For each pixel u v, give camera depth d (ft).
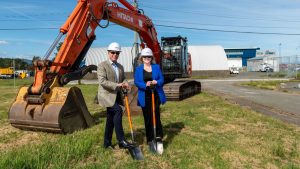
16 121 27.96
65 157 19.15
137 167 18.54
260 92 72.54
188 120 32.65
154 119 21.38
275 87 92.38
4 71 214.28
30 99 27.63
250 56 368.89
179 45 63.87
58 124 26.25
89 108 42.39
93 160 19.69
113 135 24.50
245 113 37.68
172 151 21.48
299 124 32.58
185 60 65.41
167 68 63.77
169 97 52.42
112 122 21.43
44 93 27.32
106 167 18.16
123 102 21.76
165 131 27.40
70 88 27.76
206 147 22.54
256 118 34.47
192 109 40.83
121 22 44.45
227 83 114.73
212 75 200.85
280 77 163.22
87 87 88.33
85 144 21.38
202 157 20.53
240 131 28.30
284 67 203.41
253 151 22.26
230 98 56.75
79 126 28.30
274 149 22.30
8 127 29.89
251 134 27.17
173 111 39.22
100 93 20.99
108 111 21.27
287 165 19.92
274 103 49.85
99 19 36.22
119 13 43.24
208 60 202.49
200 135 26.37
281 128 29.99
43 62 28.14
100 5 36.50
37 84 28.17
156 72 21.71
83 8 33.78
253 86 96.84
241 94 66.33
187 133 26.89
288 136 26.94
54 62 29.35
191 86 62.28
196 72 201.46
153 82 21.12
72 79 30.83
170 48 64.03
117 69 21.50
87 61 190.70
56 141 23.22
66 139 23.21
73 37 32.04
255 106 45.65
